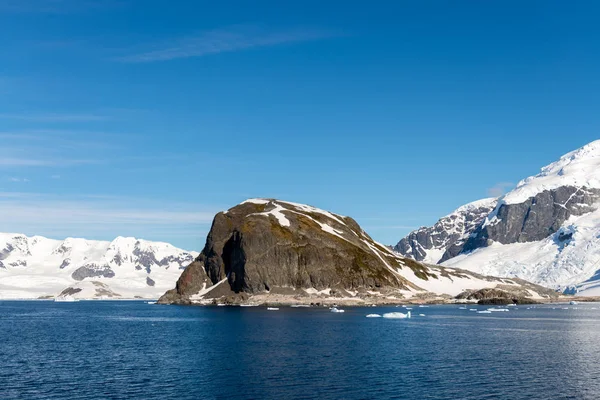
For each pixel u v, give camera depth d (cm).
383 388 7875
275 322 17425
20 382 8412
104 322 19950
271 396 7475
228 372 8944
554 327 16588
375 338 13188
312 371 8988
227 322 17638
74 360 10388
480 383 8181
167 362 9944
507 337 13688
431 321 18400
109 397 7488
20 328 17675
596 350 11419
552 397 7438
